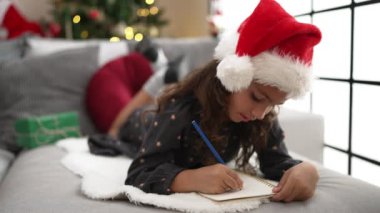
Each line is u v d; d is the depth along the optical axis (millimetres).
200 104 1035
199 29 3502
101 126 1766
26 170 1239
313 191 907
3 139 1640
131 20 3314
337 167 1717
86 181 1032
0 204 991
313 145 1603
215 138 1028
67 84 1773
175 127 1011
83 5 3156
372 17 1435
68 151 1456
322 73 1787
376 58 1423
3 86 1683
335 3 1662
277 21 880
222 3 2893
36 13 3402
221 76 912
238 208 828
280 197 877
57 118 1653
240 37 920
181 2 3795
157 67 1911
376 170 1466
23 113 1660
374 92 1446
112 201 929
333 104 1718
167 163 984
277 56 867
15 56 1885
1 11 2674
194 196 882
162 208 858
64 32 3104
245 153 1107
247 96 916
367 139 1503
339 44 1649
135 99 1726
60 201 935
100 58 1940
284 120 1538
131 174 997
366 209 871
